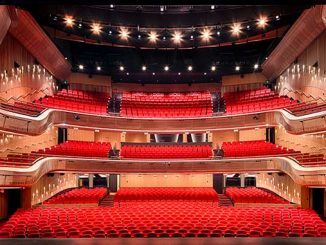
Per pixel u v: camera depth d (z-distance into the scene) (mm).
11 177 12703
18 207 15883
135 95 24141
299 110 16344
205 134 24125
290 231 10820
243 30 18031
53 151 17859
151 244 2012
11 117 13805
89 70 22578
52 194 18812
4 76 14664
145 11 17859
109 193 21438
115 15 17594
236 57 22875
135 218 12523
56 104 19609
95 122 20109
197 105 23094
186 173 19562
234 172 18812
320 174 13125
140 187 21797
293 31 16438
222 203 18109
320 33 15180
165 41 19672
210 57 22766
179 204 16469
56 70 20766
